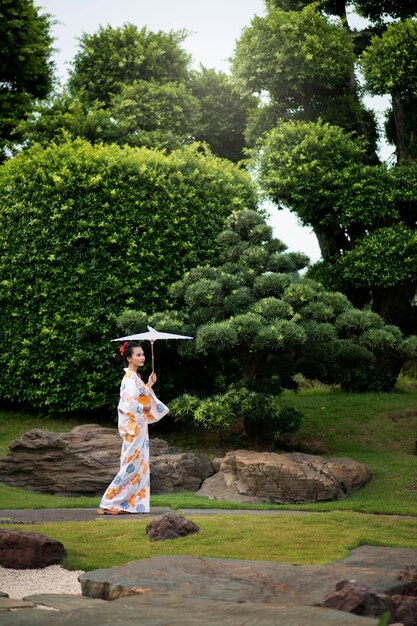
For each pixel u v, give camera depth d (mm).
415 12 17938
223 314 11242
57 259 12352
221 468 9836
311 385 17422
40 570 4902
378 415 13586
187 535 5773
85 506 8273
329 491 8844
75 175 12570
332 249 17047
